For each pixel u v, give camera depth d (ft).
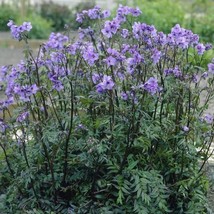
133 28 3.93
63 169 3.92
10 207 3.97
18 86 3.84
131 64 3.74
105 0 16.25
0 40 12.65
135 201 3.70
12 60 10.72
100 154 3.71
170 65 4.10
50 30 14.90
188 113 3.91
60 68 3.94
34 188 3.92
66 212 3.84
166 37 3.98
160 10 14.19
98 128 3.86
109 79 3.57
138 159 3.86
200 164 4.62
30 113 4.17
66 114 3.91
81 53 3.98
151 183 3.71
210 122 4.01
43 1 16.78
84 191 3.85
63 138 3.76
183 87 3.90
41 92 3.87
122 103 3.89
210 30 12.15
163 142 3.93
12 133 4.18
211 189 4.46
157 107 4.09
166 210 3.68
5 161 4.21
